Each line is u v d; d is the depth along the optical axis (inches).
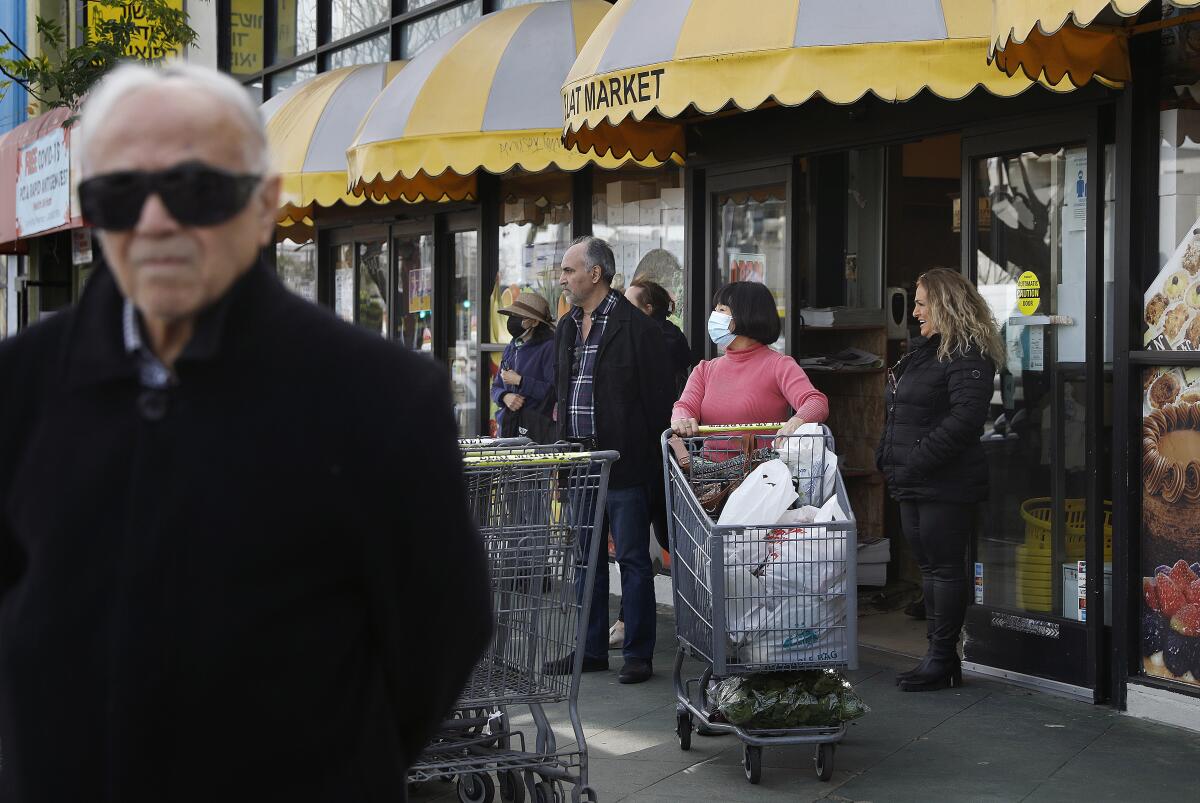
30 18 730.8
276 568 74.0
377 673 81.1
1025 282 246.8
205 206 73.4
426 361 80.6
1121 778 192.5
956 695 238.1
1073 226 236.5
